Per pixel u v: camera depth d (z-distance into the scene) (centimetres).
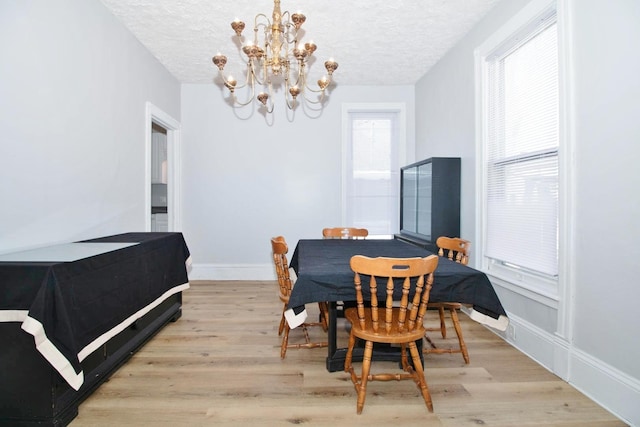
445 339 250
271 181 437
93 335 162
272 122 435
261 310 319
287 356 224
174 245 271
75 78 223
